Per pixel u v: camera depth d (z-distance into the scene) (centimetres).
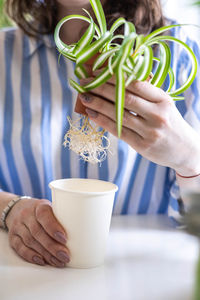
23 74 90
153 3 85
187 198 26
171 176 88
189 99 88
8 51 91
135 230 70
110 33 44
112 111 49
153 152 55
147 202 91
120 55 41
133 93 49
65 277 50
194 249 60
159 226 73
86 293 46
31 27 90
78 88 49
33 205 61
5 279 49
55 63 90
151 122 51
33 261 54
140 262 55
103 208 51
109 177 87
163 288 47
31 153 87
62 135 89
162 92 51
